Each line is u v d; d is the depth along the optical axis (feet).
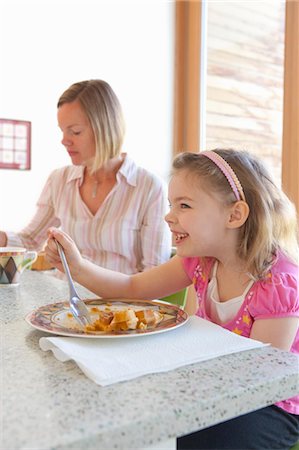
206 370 1.93
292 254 3.23
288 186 7.27
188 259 3.59
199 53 9.91
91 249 5.94
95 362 1.93
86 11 9.80
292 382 1.90
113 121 5.69
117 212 5.87
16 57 9.28
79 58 9.81
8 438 1.39
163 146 10.45
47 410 1.57
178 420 1.58
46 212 6.33
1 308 3.09
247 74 8.39
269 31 7.84
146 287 3.57
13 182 9.48
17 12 9.22
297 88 7.17
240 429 2.40
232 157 3.20
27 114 9.49
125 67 10.10
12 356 2.10
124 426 1.48
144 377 1.84
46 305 2.91
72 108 5.58
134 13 10.14
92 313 2.79
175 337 2.32
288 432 2.54
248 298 2.98
